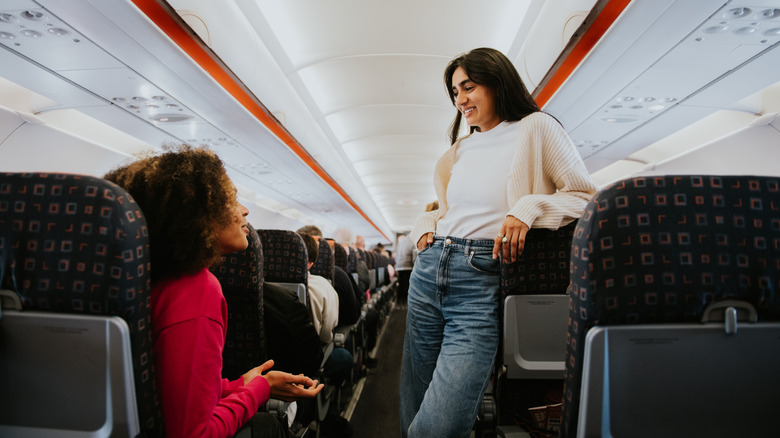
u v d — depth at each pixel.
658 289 0.75
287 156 5.91
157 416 0.82
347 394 3.60
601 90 3.66
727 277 0.75
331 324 2.55
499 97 1.43
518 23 4.06
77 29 2.62
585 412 0.80
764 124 4.61
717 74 3.35
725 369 0.79
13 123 3.75
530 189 1.33
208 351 0.91
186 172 0.92
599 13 2.72
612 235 0.77
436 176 1.67
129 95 3.71
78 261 0.74
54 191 0.75
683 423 0.81
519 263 1.34
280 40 4.29
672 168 6.14
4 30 2.63
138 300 0.76
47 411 0.79
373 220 16.73
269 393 1.20
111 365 0.75
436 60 4.80
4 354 0.78
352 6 3.80
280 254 2.06
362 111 6.48
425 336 1.48
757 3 2.44
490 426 1.48
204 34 3.01
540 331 1.37
